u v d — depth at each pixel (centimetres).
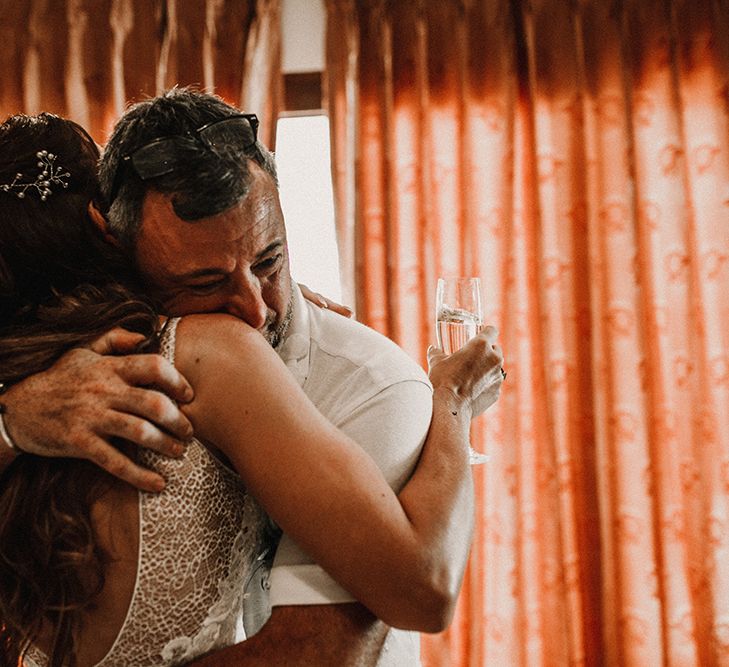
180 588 81
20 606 81
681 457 316
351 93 331
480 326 159
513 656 312
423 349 328
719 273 317
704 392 315
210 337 83
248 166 85
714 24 321
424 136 330
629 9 325
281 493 76
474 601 312
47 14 341
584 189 323
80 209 90
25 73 342
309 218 355
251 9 337
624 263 319
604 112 325
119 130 86
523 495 321
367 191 332
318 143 355
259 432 78
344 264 328
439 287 160
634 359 317
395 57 334
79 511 80
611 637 313
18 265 88
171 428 79
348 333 98
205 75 337
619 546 315
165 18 341
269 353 83
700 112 323
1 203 88
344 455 77
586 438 319
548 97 328
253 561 91
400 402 89
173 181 81
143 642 81
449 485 85
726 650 308
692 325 316
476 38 330
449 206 332
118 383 78
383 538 75
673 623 312
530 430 323
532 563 320
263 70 335
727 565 311
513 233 327
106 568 80
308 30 344
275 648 80
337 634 80
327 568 76
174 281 86
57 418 78
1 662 88
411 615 76
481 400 108
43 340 83
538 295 324
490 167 329
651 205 323
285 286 93
